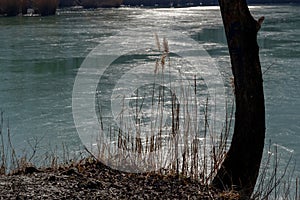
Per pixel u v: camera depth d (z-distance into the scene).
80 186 5.68
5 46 38.75
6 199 5.10
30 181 5.82
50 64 29.86
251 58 6.12
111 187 5.77
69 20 65.44
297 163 12.55
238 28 6.09
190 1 139.12
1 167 7.01
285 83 23.09
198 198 5.67
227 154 6.38
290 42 38.62
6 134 15.48
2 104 19.89
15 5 72.25
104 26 55.78
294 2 132.62
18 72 27.38
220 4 6.22
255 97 6.16
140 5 129.12
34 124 16.72
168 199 5.55
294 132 15.67
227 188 6.16
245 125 6.21
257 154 6.25
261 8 97.50
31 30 51.19
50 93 21.78
